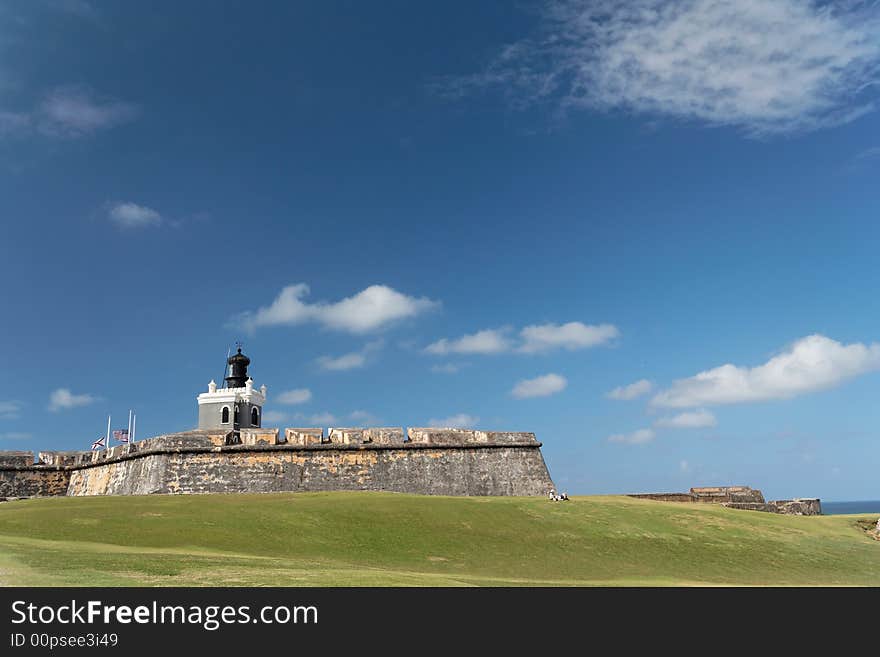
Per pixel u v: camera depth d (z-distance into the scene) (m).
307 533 33.22
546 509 41.09
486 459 53.59
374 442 52.81
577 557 32.66
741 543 36.56
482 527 36.47
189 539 31.05
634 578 29.42
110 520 33.72
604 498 48.94
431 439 53.44
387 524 35.62
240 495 43.25
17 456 60.16
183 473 50.38
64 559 23.25
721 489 57.44
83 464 59.91
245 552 29.52
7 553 23.83
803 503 56.03
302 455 51.66
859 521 44.81
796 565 33.53
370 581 22.39
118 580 20.45
